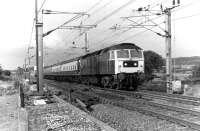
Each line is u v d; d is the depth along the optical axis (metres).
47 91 24.52
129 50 23.89
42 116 12.41
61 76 52.97
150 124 10.41
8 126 10.99
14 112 14.62
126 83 23.77
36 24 21.88
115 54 23.67
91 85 32.72
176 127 9.73
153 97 18.08
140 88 27.64
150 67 59.72
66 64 45.72
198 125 9.19
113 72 23.89
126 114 12.60
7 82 58.12
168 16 23.73
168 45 23.92
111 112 13.42
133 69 23.78
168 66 23.91
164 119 10.97
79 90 25.42
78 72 36.91
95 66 28.89
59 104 16.00
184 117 11.38
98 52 28.41
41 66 21.69
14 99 21.80
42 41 21.75
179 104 15.16
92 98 18.69
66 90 26.55
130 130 9.88
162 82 29.73
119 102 15.68
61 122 10.77
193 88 26.03
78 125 10.02
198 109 13.20
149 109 13.54
